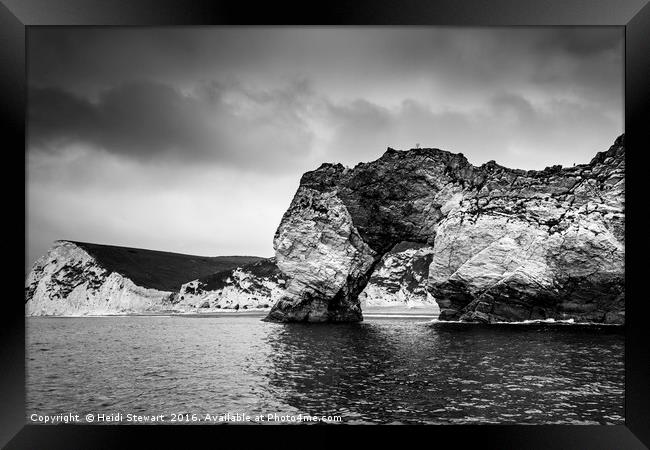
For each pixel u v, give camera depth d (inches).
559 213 1790.1
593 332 1491.1
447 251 1862.7
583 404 746.8
